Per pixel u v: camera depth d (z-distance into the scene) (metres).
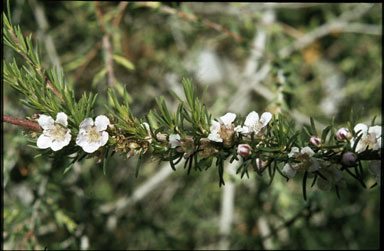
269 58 0.66
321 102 1.14
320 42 1.25
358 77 1.17
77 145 0.47
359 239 0.97
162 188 1.10
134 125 0.47
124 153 0.47
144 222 0.92
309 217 0.69
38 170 0.77
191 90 0.47
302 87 1.00
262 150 0.47
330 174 0.46
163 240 0.91
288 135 0.47
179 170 1.00
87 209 0.81
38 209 0.71
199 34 1.14
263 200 0.87
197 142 0.46
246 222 0.92
